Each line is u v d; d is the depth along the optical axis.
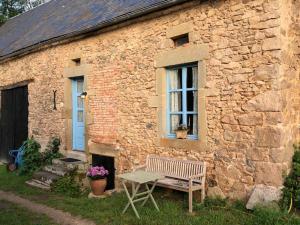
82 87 9.45
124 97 7.77
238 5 5.71
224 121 5.88
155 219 5.26
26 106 11.37
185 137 6.56
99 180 6.98
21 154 10.12
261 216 4.86
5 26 17.42
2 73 12.83
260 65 5.45
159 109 6.96
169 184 6.05
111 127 8.11
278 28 5.26
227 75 5.85
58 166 8.81
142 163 7.33
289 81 5.59
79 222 5.53
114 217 5.54
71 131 9.64
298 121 5.92
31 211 6.17
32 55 11.03
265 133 5.38
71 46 9.34
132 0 8.26
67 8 12.16
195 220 5.12
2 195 7.52
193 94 6.57
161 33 6.92
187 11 6.44
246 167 5.58
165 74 6.95
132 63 7.57
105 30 8.14
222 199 5.80
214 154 6.02
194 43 6.32
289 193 5.19
